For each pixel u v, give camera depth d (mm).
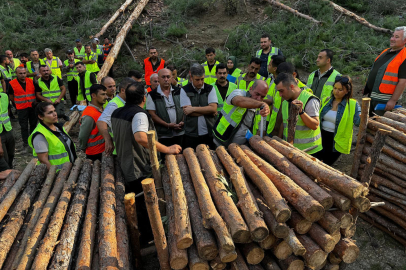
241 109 4230
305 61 10844
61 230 3105
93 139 4691
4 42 13695
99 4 15211
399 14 12719
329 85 5383
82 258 2707
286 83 3912
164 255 2801
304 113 3812
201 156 3818
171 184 3307
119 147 3754
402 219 4086
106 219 3135
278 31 12117
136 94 3658
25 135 7598
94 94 4598
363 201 2766
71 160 4605
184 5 14266
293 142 4176
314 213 2688
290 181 3023
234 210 2789
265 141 4043
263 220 2691
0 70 9078
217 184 3174
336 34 11648
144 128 3523
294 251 2670
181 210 2885
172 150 3994
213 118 5230
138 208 4059
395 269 3834
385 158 4191
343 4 13492
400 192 4039
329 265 3098
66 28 14516
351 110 4602
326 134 4844
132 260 3475
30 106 7562
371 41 11047
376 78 5629
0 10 15133
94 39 11133
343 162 6070
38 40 13758
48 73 7875
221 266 2752
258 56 8023
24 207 3387
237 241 2670
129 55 12664
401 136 4066
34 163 4359
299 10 13125
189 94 5020
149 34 13359
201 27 13438
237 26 12930
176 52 12102
